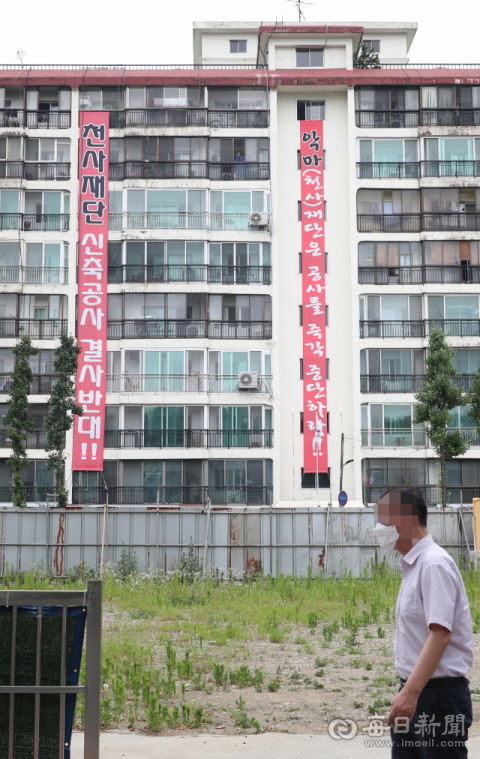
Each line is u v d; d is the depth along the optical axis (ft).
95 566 82.17
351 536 82.48
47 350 130.82
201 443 127.85
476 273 134.10
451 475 127.85
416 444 128.16
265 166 137.39
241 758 21.30
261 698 30.04
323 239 135.33
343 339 133.59
